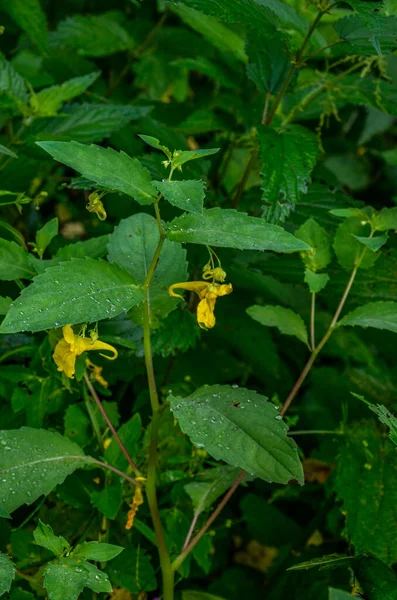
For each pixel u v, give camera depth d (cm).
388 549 84
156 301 79
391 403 98
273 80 95
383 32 85
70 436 85
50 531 73
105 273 72
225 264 96
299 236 84
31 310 69
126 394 101
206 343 103
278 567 95
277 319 84
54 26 145
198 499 82
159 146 72
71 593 71
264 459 71
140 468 87
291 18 93
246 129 101
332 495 95
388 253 92
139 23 134
